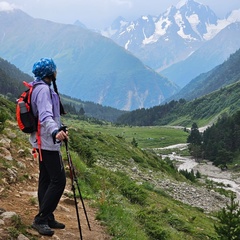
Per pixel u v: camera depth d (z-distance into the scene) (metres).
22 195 8.94
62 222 7.76
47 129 5.64
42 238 6.25
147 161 52.31
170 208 23.45
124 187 18.02
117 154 43.56
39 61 5.98
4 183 9.18
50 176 6.19
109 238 7.80
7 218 6.38
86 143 40.94
